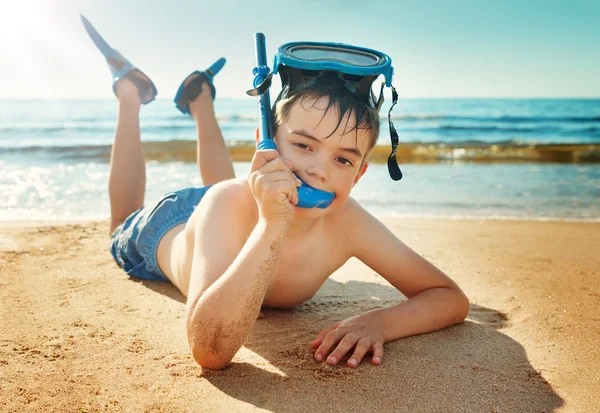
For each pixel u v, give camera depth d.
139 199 3.96
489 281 3.26
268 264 1.79
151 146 12.41
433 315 2.42
